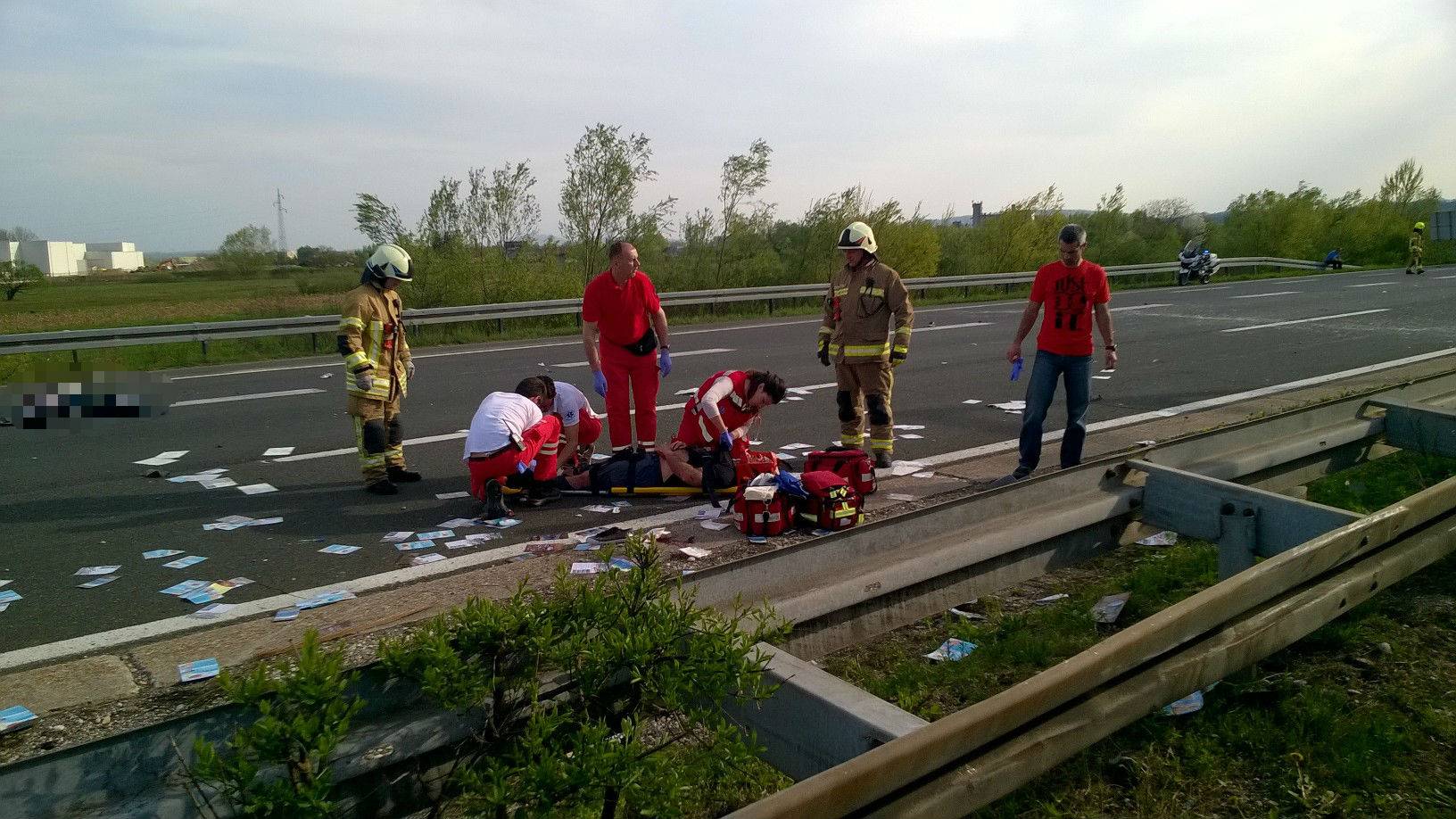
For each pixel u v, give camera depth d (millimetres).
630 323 7121
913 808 2127
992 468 7219
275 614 4500
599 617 2738
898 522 3756
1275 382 11055
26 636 4285
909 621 3725
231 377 12680
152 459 7914
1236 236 42844
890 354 7254
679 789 2561
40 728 3293
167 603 4691
